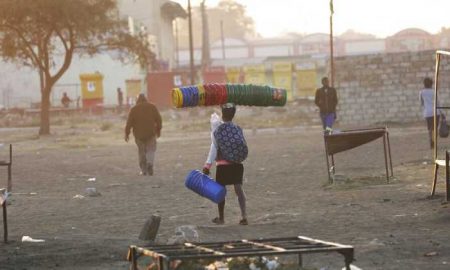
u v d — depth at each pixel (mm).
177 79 137625
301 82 145750
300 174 38969
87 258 19047
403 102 78062
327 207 27328
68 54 85438
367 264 17484
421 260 17844
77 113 123062
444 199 27172
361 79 78375
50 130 91500
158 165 48312
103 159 54375
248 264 16078
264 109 107562
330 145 34344
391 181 33438
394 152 47281
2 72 143250
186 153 56094
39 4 81375
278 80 146875
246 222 24156
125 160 52906
